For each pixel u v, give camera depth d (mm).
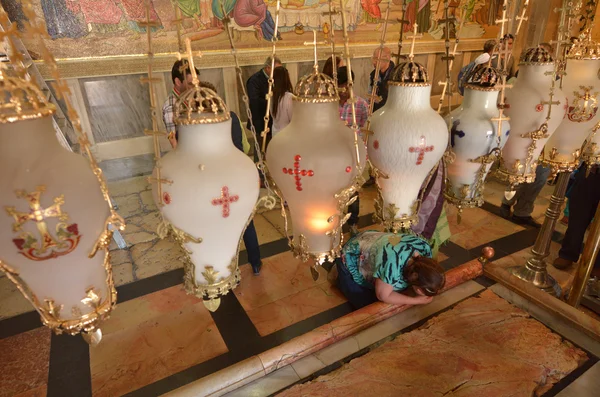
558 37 992
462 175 983
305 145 699
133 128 4262
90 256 555
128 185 4156
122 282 2584
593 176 2322
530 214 3344
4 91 496
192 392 1351
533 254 2426
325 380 1362
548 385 1348
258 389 1405
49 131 528
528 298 1721
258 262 2596
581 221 2486
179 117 642
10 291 2494
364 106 1708
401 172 821
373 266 1888
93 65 3826
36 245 496
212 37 4230
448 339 1511
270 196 771
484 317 1617
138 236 3166
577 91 1091
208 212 638
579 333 1552
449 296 1793
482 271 1909
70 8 3594
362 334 1611
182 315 2258
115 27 3826
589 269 1856
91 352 1998
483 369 1387
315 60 730
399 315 1703
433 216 2129
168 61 4137
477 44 5887
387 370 1388
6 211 471
